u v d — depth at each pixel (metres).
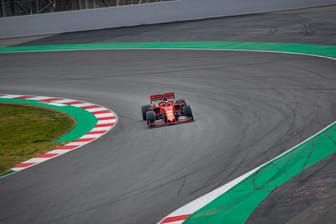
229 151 50.97
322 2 138.62
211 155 50.38
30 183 48.53
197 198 41.12
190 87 80.06
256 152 50.00
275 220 36.44
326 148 49.31
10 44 133.12
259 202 39.53
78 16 140.62
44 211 41.69
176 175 46.28
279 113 61.91
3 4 146.25
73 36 134.50
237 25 124.75
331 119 57.75
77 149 57.69
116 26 140.00
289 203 38.81
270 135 54.44
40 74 101.88
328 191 40.06
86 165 51.72
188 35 120.38
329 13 126.62
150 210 39.75
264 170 45.56
